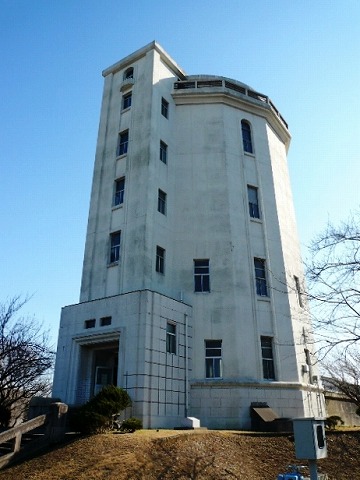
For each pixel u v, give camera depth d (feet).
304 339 82.99
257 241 89.30
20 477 41.22
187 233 87.81
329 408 91.09
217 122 98.63
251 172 96.68
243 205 91.50
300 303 89.92
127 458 41.75
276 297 85.51
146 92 94.43
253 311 81.71
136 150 89.10
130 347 66.69
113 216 85.97
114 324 70.59
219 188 91.35
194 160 94.99
